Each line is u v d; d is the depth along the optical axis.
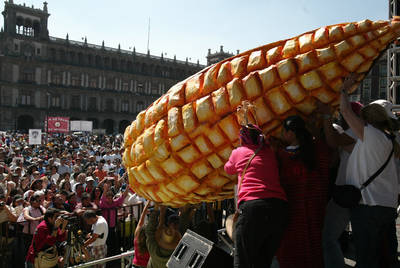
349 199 2.46
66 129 27.31
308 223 2.34
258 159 2.29
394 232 3.32
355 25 2.51
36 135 19.53
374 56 2.49
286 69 2.54
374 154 2.41
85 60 60.44
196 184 3.02
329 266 2.70
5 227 5.79
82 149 18.92
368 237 2.45
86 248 5.47
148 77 66.75
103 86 61.81
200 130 2.84
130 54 65.00
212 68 2.97
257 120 2.61
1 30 54.81
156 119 3.24
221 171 2.92
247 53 2.84
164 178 3.15
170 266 2.67
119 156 15.10
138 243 3.92
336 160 2.73
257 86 2.61
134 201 7.39
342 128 3.01
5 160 13.95
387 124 2.57
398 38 2.48
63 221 5.36
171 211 4.69
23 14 54.78
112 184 8.58
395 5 5.70
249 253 2.13
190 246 2.64
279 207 2.18
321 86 2.51
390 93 6.07
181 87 3.11
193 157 2.92
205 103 2.81
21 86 54.28
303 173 2.34
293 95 2.54
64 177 9.60
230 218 2.93
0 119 52.66
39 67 55.88
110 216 6.73
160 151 3.07
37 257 5.19
